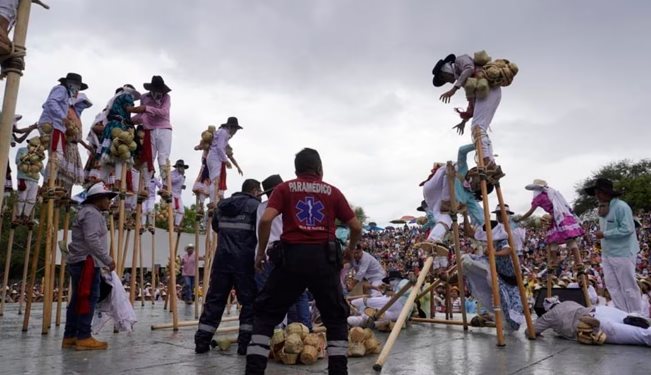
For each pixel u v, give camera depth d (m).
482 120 6.58
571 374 4.42
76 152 8.66
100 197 6.07
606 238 8.00
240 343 5.52
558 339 6.76
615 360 5.15
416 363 5.02
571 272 17.67
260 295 4.03
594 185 8.25
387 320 7.94
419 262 22.16
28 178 10.82
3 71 4.02
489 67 6.54
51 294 7.39
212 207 10.77
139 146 8.78
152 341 6.53
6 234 30.55
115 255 9.29
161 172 8.48
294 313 6.70
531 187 8.62
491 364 4.93
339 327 3.93
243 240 5.73
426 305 9.47
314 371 4.73
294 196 4.02
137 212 9.39
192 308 12.98
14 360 5.05
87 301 5.77
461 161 7.21
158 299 19.33
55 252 8.27
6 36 3.96
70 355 5.38
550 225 8.52
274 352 5.21
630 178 66.25
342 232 8.60
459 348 5.98
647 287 11.22
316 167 4.22
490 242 6.25
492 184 6.73
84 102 8.91
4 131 3.86
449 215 7.43
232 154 11.53
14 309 12.05
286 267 3.84
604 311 6.69
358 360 5.22
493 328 8.13
